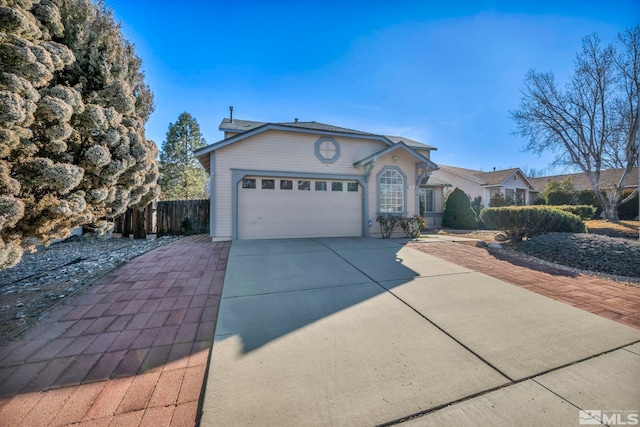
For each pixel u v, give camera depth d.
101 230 5.39
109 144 4.27
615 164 15.05
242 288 4.24
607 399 1.92
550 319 3.21
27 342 2.65
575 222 7.61
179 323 3.11
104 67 4.58
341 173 9.71
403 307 3.56
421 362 2.36
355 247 7.42
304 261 5.85
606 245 5.89
